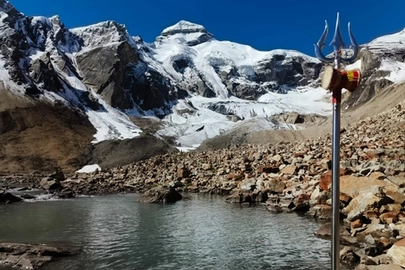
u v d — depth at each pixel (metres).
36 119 123.69
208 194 41.75
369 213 19.38
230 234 21.59
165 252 18.06
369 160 29.50
